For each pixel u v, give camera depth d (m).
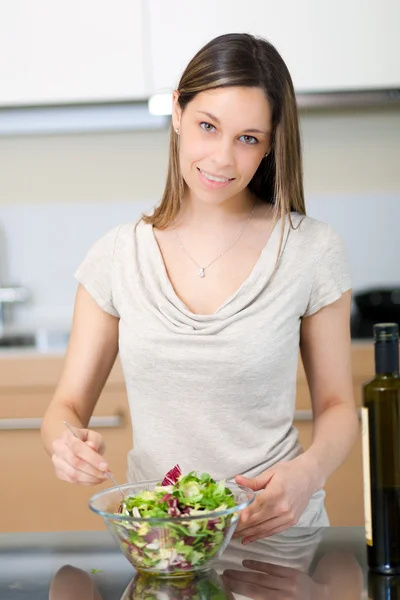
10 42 2.97
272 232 1.48
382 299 3.10
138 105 3.04
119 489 1.08
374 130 3.38
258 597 0.91
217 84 1.28
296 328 1.45
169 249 1.52
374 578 0.98
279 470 1.17
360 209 3.39
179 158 1.46
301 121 3.38
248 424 1.42
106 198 3.42
